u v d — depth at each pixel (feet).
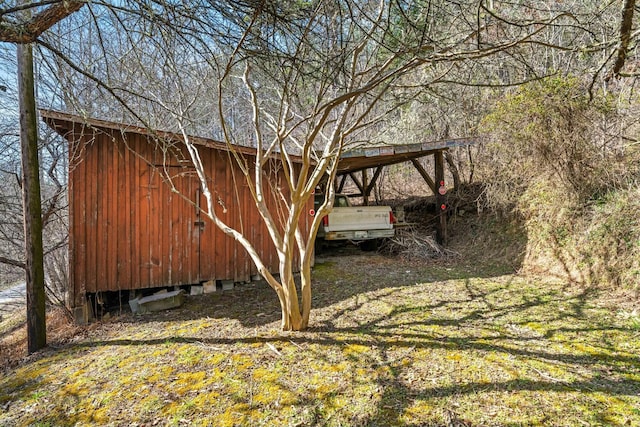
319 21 8.89
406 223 28.73
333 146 11.92
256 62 9.41
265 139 30.53
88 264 16.05
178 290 17.31
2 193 21.76
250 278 19.85
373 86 8.20
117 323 14.79
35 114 13.12
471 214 28.63
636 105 17.53
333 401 7.98
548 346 10.23
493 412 7.26
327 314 14.08
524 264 20.30
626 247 15.16
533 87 18.31
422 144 24.04
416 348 10.41
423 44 8.52
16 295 27.25
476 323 12.29
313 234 12.38
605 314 12.51
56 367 10.68
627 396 7.63
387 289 17.33
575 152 17.94
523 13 15.16
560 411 7.19
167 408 8.02
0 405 8.73
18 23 6.28
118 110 21.07
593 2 15.99
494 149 21.91
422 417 7.23
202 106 21.88
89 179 16.24
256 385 8.80
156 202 17.57
